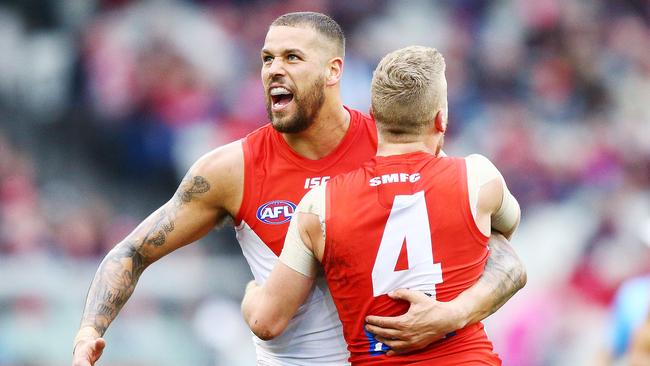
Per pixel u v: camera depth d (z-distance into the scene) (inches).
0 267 1417.3
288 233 634.8
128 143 1877.5
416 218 608.7
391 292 606.2
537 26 2338.8
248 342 1435.8
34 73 1994.3
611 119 2229.3
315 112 674.2
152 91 1932.8
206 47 2025.1
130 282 693.9
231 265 1478.8
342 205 613.9
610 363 1025.5
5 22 2042.3
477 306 611.8
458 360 611.8
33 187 1738.4
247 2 2161.7
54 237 1636.3
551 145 2090.3
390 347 611.8
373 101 632.4
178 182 1868.8
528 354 1470.2
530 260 1584.6
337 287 621.9
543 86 2242.9
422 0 2293.3
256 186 685.3
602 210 1637.6
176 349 1402.6
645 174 2108.8
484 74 2233.0
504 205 635.5
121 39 1998.0
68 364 1400.1
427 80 620.7
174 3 2097.7
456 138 2073.1
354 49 2140.7
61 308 1409.9
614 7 2420.0
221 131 1902.1
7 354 1368.1
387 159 623.8
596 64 2333.9
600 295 1503.4
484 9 2332.7
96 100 1935.3
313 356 690.8
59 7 2076.8
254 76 2030.0
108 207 1759.4
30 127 1887.3
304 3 2193.7
